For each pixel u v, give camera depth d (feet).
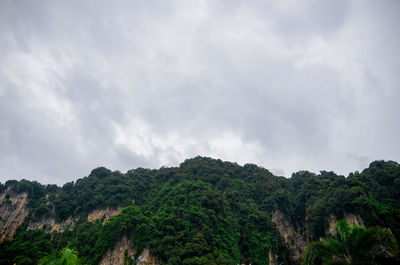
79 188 345.92
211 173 345.10
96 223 281.54
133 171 410.11
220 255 193.77
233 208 277.23
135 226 223.51
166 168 413.18
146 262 198.29
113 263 204.03
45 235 246.88
